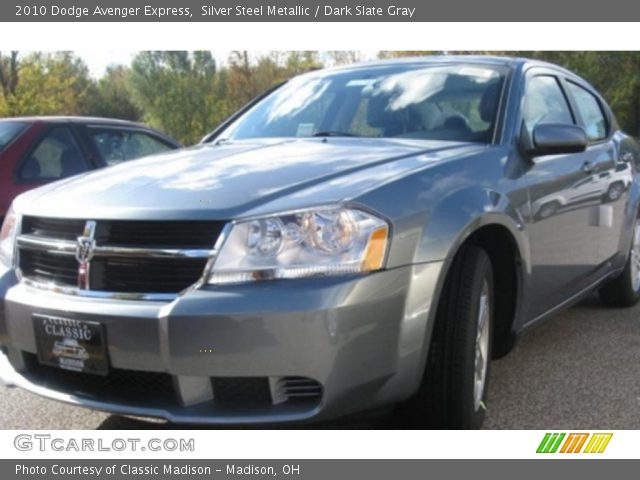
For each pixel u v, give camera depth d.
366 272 2.43
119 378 2.64
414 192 2.66
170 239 2.50
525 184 3.28
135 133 6.80
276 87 4.52
